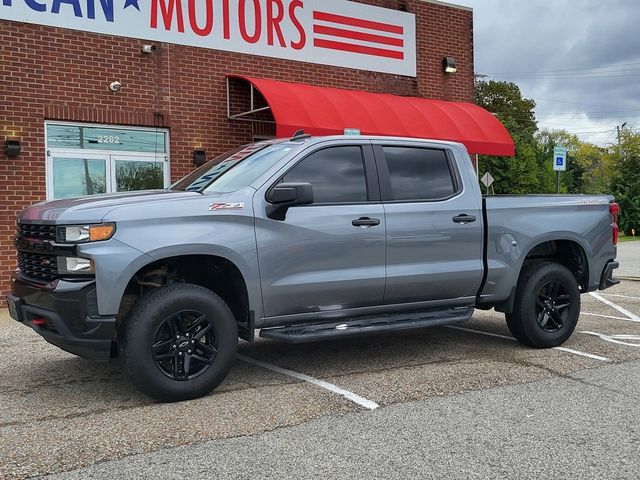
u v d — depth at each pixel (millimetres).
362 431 4152
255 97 11891
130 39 10609
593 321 8398
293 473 3498
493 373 5609
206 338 4871
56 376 5527
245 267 4922
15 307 4953
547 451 3828
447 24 14773
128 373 4570
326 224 5258
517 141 40625
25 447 3854
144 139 10875
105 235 4473
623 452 3818
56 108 9945
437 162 6031
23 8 9695
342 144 5559
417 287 5730
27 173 9750
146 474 3479
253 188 5094
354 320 5598
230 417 4406
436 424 4289
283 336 5141
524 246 6316
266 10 12055
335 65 13016
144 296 4660
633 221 35469
